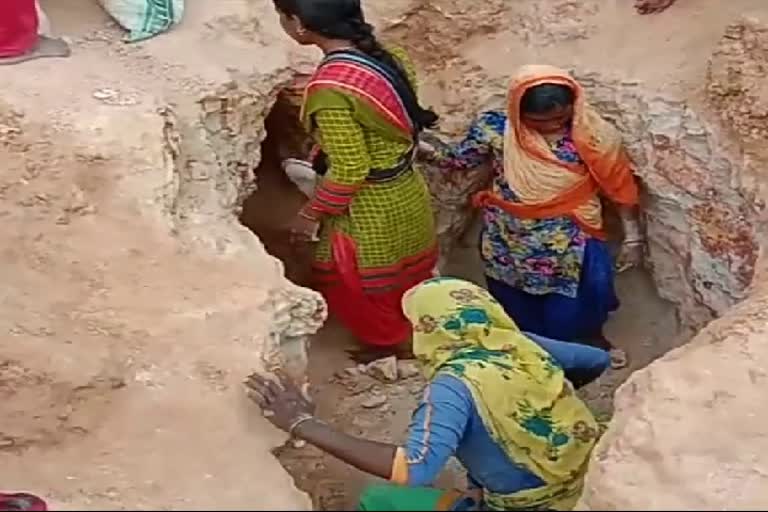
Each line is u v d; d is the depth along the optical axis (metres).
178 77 6.23
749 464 4.45
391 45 7.17
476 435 4.67
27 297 5.21
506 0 7.22
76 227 5.49
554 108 6.32
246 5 6.73
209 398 4.69
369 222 6.37
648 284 7.14
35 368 4.90
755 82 6.23
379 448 4.51
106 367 4.87
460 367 4.68
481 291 4.96
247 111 6.37
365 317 6.63
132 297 5.18
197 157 6.04
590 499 4.32
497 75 7.04
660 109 6.58
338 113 5.94
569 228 6.59
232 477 4.34
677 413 4.72
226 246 5.53
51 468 4.51
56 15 6.64
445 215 7.20
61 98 6.02
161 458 4.45
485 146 6.70
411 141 6.25
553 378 4.83
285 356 5.19
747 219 6.21
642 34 6.93
